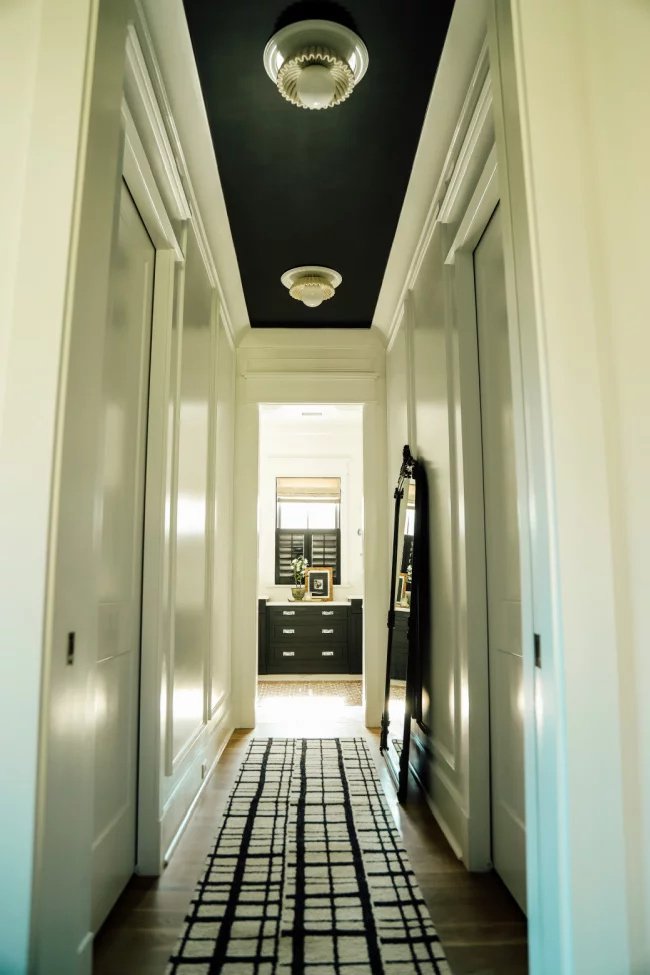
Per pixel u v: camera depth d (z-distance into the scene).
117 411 2.14
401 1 1.96
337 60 2.15
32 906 1.08
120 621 2.20
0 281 1.24
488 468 2.53
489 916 2.05
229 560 4.57
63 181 1.25
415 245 3.48
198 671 3.27
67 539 1.21
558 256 1.30
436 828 2.79
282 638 6.79
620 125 1.35
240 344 4.94
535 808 1.30
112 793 2.10
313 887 2.24
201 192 2.99
